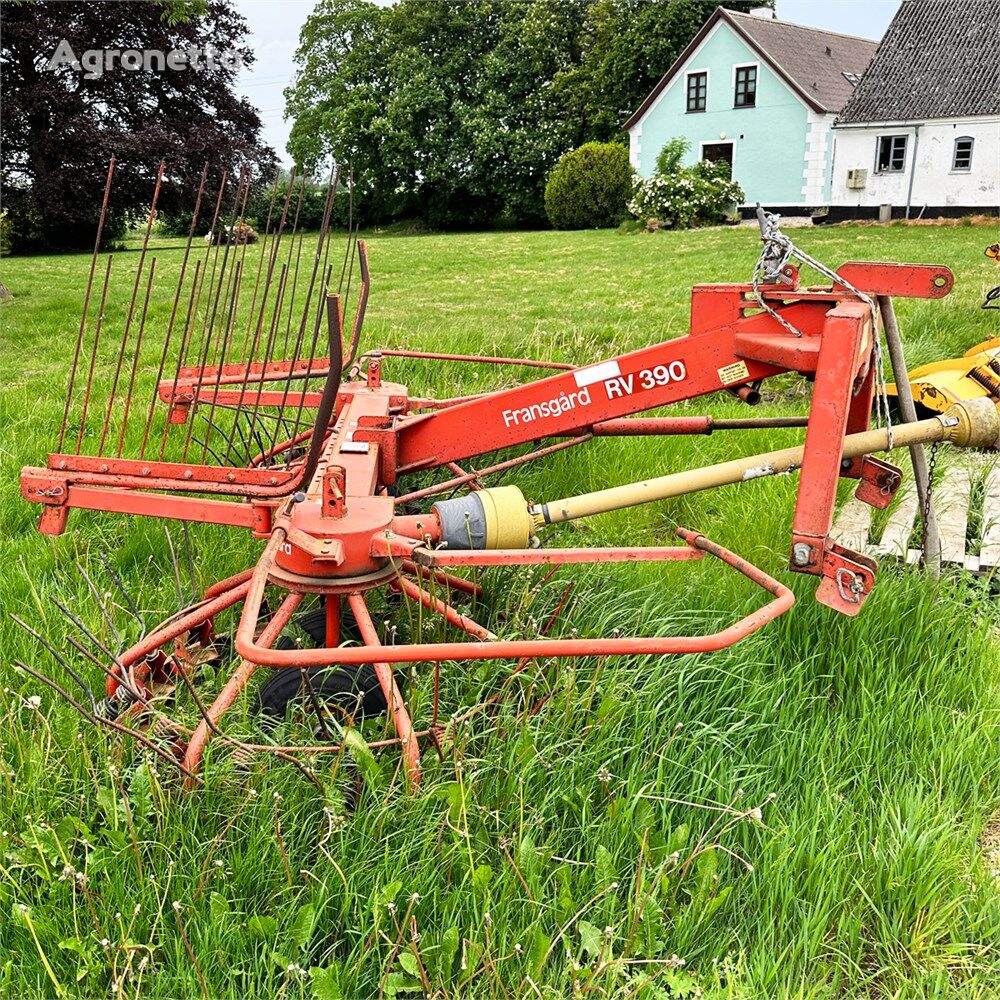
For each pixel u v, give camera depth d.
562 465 5.88
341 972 2.39
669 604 3.97
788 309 3.51
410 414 5.40
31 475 3.54
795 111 36.97
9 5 32.06
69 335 11.45
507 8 50.62
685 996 2.42
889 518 5.14
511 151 47.84
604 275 18.50
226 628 4.05
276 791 2.79
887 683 3.56
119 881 2.54
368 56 53.03
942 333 9.12
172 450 6.24
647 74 46.09
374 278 18.72
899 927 2.66
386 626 3.39
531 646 2.46
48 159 34.62
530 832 2.67
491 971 2.37
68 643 3.76
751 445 6.29
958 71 33.53
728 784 3.00
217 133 34.25
